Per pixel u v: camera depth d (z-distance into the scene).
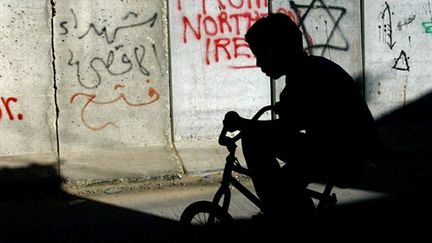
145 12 7.64
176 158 7.35
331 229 4.53
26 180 6.60
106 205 5.92
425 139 8.05
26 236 5.00
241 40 7.98
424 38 8.61
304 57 3.51
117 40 7.59
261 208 3.78
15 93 7.36
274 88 8.12
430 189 6.07
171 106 7.85
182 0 7.75
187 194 6.27
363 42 8.41
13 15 7.25
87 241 4.82
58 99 7.49
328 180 3.61
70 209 5.83
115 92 7.65
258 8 8.02
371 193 5.97
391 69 8.55
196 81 7.89
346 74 3.56
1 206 6.01
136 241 4.79
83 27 7.47
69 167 7.02
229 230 3.84
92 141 7.64
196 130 7.96
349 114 3.46
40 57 7.39
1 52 7.26
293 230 3.69
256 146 3.64
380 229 4.86
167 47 7.77
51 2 7.35
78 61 7.50
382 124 8.60
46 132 7.49
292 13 8.13
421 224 4.98
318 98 3.42
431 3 8.58
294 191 3.65
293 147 3.60
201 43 7.86
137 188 6.55
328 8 8.26
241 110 8.07
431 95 8.64
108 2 7.51
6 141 7.39
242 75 8.03
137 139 7.79
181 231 4.02
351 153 3.50
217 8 7.86
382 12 8.44
